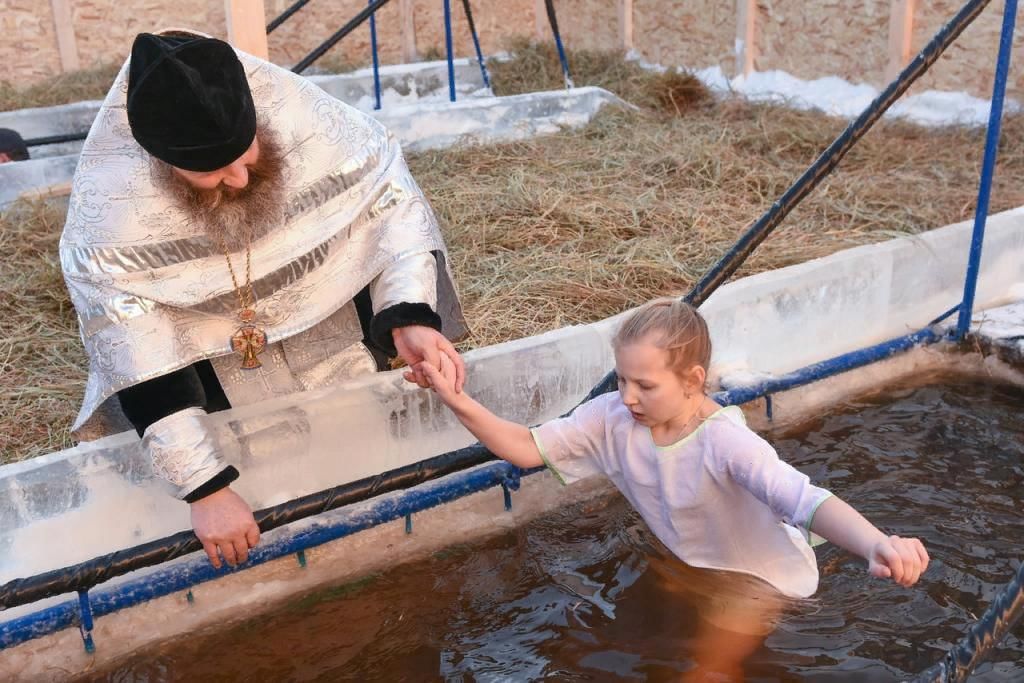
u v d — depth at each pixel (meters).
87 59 7.51
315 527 2.35
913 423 3.08
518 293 3.58
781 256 3.84
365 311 2.55
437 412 2.79
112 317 2.13
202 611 2.38
